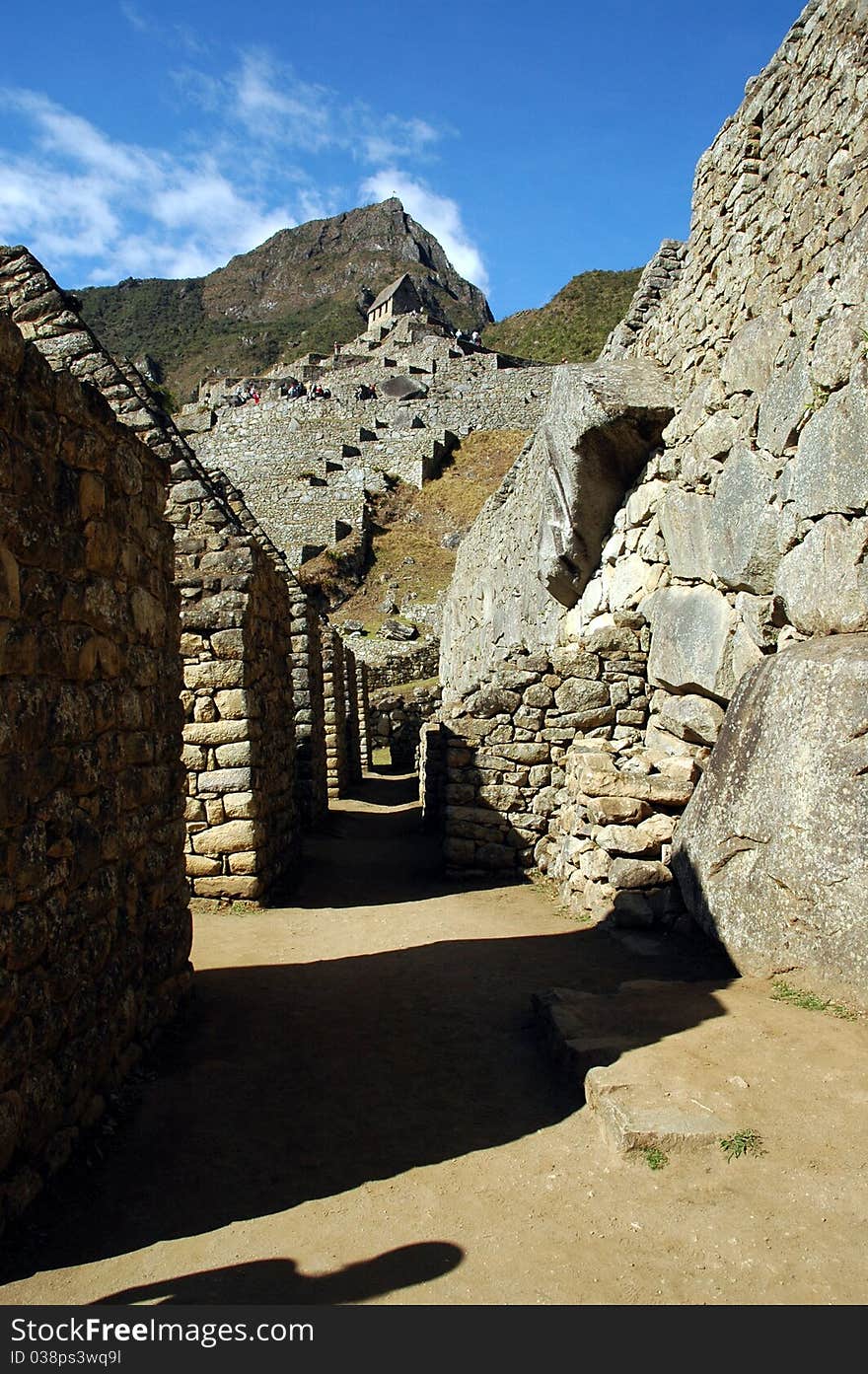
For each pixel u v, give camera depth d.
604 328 68.06
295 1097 4.17
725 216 7.42
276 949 6.77
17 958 3.16
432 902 8.03
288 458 46.75
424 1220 3.17
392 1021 5.07
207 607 8.20
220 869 8.20
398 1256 2.97
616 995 4.79
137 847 4.50
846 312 5.49
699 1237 2.93
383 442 46.59
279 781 9.51
